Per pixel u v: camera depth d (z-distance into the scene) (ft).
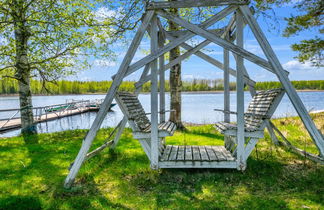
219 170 12.09
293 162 12.98
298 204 8.51
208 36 10.62
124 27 21.61
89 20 25.41
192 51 14.76
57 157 15.65
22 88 25.17
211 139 20.18
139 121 12.78
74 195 9.82
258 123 11.54
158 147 11.97
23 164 14.08
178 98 26.50
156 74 11.07
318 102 86.74
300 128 22.44
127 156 15.06
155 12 10.85
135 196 9.58
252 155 14.20
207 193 9.62
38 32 24.44
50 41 24.86
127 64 10.75
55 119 50.26
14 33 24.91
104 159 14.40
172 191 9.96
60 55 26.27
